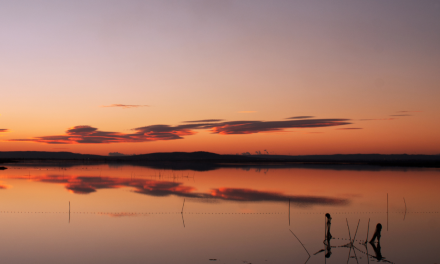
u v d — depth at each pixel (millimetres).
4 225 19219
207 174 65500
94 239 16516
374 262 13664
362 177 56906
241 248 15258
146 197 30766
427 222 20500
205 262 13508
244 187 40406
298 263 13477
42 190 36219
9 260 13578
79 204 26578
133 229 18453
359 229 18812
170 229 18516
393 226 19484
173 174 65375
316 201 28688
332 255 14445
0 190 36125
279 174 65500
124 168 93312
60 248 15109
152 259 13789
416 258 14141
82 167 98125
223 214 22688
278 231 18219
